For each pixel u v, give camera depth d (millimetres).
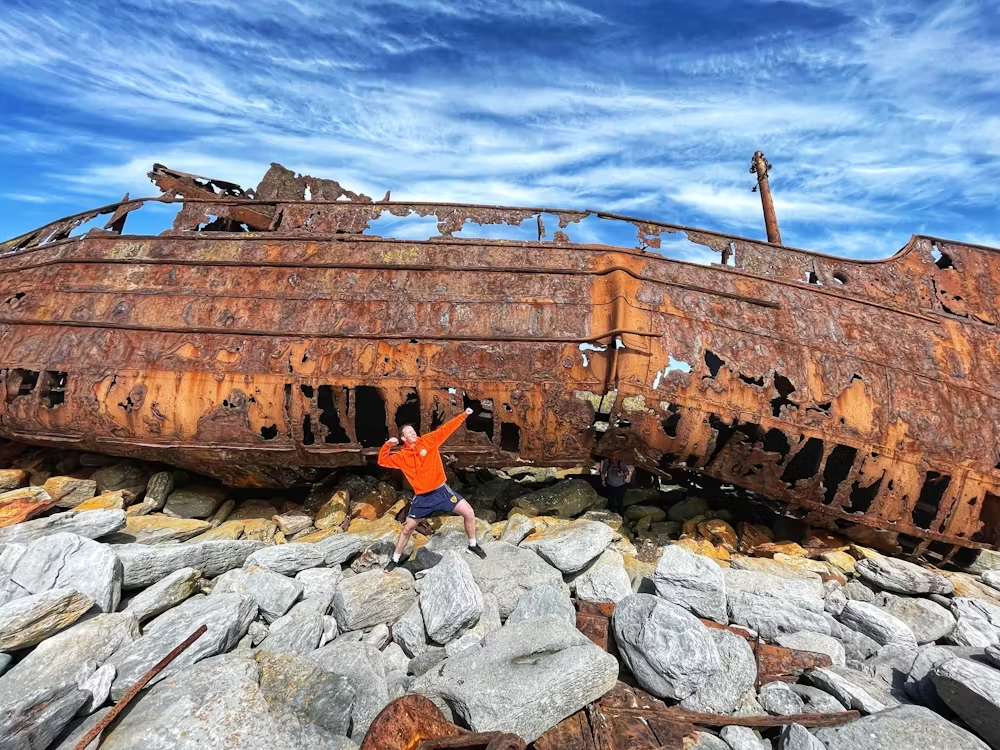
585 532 4797
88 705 2693
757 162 8938
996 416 5188
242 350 5121
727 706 3178
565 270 5445
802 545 5660
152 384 5062
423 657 3531
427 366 5062
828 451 5004
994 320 5672
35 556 3547
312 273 5516
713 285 5477
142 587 3887
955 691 3086
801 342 5203
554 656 3150
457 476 6926
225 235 5793
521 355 5070
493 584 4273
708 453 5117
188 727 2523
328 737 2678
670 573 4191
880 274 5828
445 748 2582
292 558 4336
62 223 6664
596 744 2830
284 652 3359
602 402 5086
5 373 5289
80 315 5387
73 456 6129
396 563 4695
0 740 2299
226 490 6230
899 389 5121
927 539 5184
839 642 3863
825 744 2898
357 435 6773
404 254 5582
